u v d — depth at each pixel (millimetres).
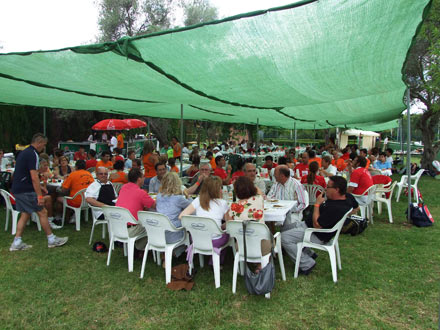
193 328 2348
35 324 2396
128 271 3297
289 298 2766
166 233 3092
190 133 26047
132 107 7512
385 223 5082
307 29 2346
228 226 2809
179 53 2803
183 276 3055
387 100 5730
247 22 2285
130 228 3320
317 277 3174
